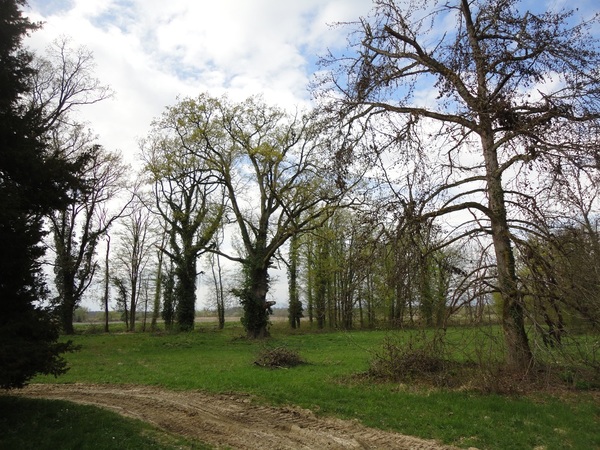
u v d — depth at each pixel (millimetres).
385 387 12758
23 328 9141
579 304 10641
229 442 8695
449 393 11562
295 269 47750
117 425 9383
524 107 11430
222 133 35156
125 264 51281
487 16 12586
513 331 11656
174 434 9172
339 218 29297
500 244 12094
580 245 11195
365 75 13523
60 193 10398
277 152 32906
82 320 73375
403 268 11773
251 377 15047
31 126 10625
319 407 11023
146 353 26125
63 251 38656
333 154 13609
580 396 10867
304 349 25547
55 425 9258
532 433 8578
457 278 11867
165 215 40625
